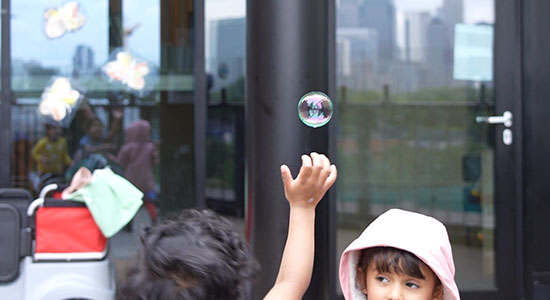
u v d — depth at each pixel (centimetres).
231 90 532
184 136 530
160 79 529
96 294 415
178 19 529
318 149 406
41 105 515
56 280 415
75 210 420
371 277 207
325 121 314
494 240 532
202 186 526
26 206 429
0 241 414
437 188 535
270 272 404
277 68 402
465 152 535
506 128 527
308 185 198
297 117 402
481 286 532
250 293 405
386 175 532
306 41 404
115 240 517
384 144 532
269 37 402
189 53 530
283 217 404
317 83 408
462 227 535
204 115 528
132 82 525
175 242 157
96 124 521
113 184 420
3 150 509
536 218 526
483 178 534
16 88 513
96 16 522
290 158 402
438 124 534
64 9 518
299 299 196
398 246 196
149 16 527
